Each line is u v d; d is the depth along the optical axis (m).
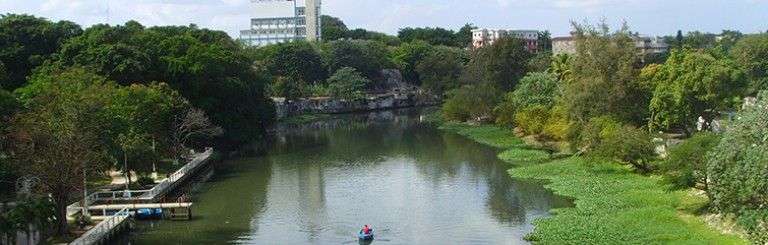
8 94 79.94
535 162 112.44
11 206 66.31
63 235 67.00
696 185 76.50
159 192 87.81
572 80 115.75
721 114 122.62
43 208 63.84
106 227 69.12
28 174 67.44
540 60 171.50
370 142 147.25
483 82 171.38
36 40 129.00
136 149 89.06
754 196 51.91
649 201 76.69
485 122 170.12
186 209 81.19
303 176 106.12
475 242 67.75
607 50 110.50
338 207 84.38
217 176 107.12
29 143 69.69
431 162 117.19
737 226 59.69
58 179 65.81
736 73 106.44
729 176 53.75
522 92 140.88
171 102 107.06
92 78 95.38
